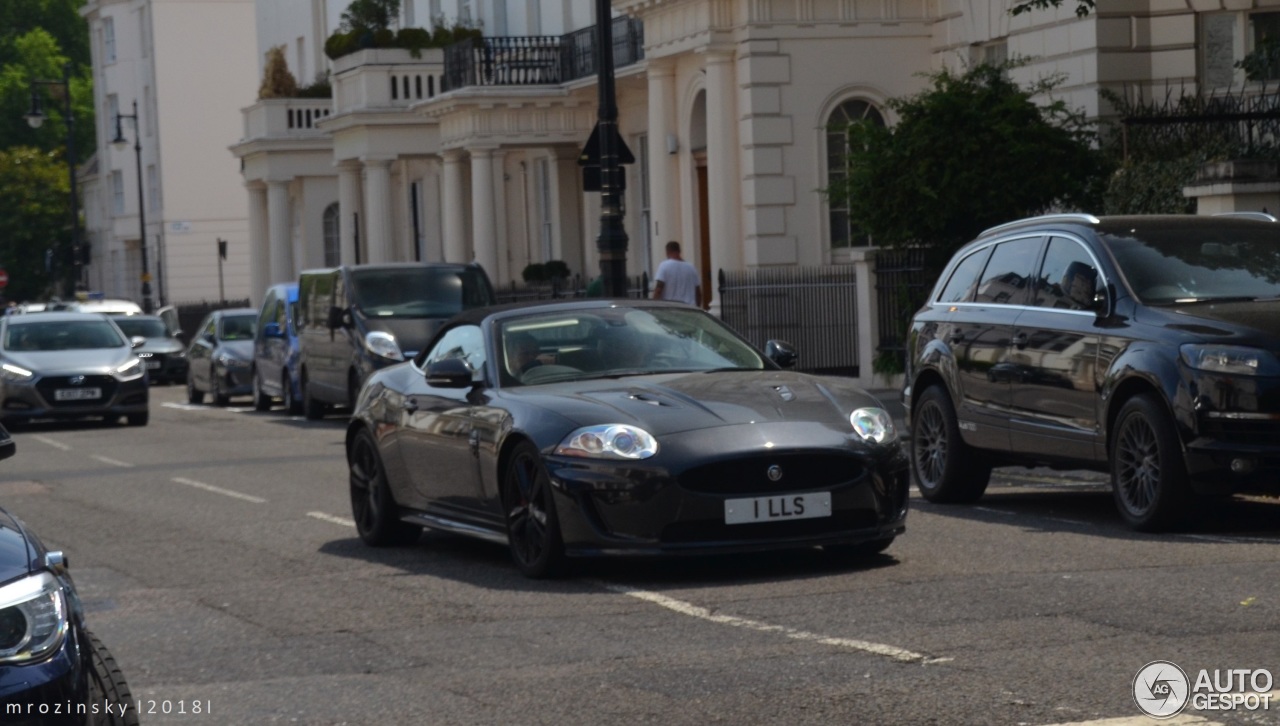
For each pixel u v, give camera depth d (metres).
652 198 41.59
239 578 14.38
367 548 15.90
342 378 33.59
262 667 10.64
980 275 17.14
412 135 58.00
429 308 32.97
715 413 12.76
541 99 50.53
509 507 13.45
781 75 37.44
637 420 12.70
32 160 113.31
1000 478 20.00
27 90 127.25
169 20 97.12
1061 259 15.97
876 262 31.69
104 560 15.91
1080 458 15.29
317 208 70.69
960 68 36.56
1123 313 14.94
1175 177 26.36
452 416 14.30
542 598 12.43
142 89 100.31
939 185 28.19
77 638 6.85
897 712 8.55
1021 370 15.97
